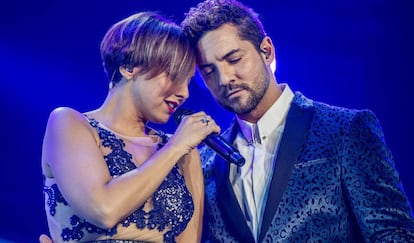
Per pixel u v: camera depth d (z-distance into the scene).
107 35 5.80
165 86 5.61
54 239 5.52
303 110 6.24
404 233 5.55
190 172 6.14
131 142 5.75
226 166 6.32
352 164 5.87
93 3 11.13
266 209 5.98
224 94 6.10
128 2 11.10
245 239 6.06
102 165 5.37
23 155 11.44
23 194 11.54
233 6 6.18
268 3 11.52
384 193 5.73
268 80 6.17
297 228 5.88
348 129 5.96
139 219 5.48
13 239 11.45
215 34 6.03
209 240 6.31
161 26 5.68
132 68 5.64
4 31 11.16
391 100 11.77
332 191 5.88
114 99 5.80
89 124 5.61
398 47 11.73
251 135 6.34
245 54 6.04
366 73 11.77
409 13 11.64
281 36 11.66
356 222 5.89
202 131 5.61
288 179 5.99
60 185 5.34
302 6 11.53
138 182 5.27
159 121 5.76
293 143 6.07
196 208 6.10
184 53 5.64
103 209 5.17
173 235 5.68
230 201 6.17
